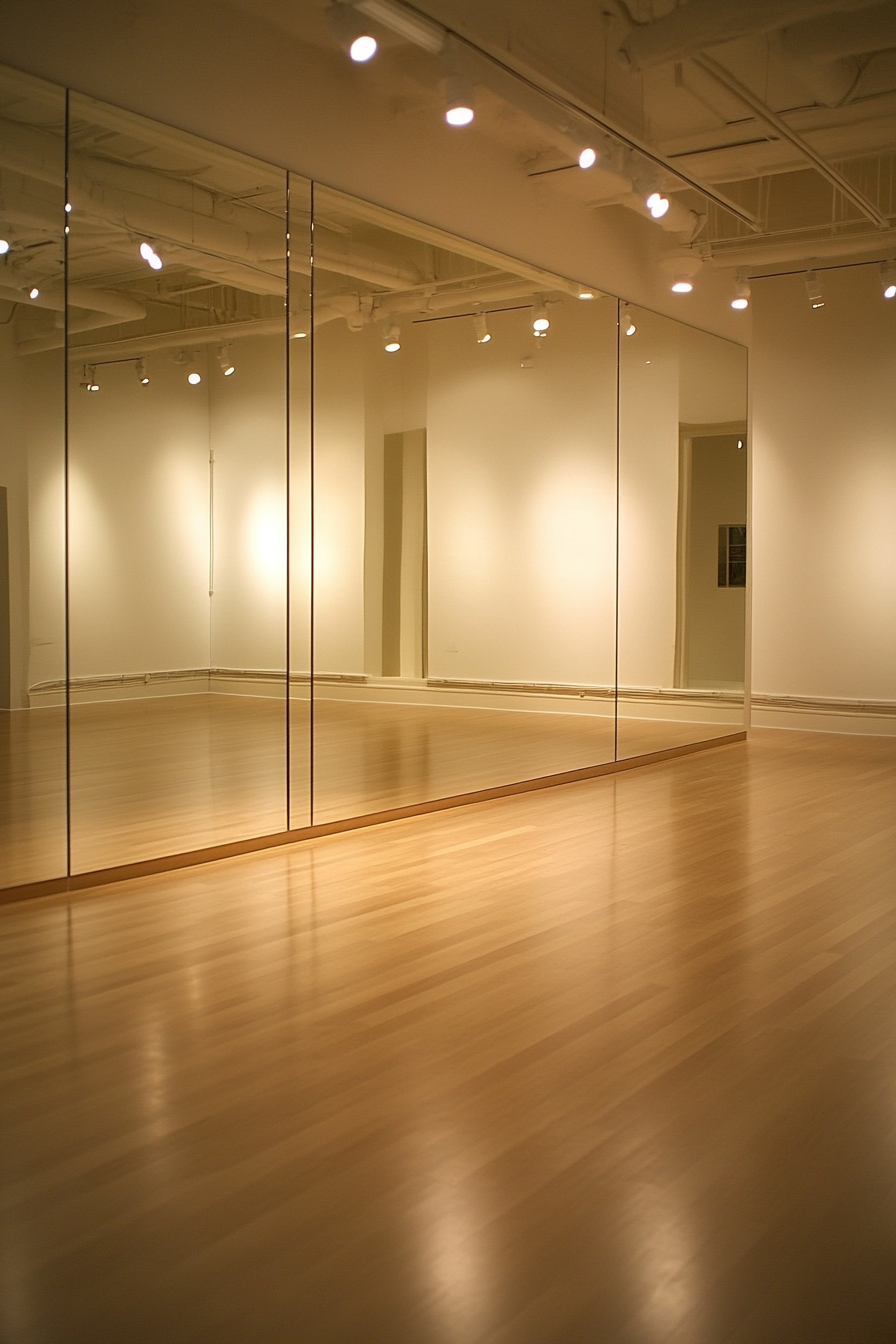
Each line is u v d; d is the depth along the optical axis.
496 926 4.27
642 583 8.30
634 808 6.71
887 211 8.74
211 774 5.36
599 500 7.80
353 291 5.91
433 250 6.33
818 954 3.97
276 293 5.50
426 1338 1.89
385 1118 2.71
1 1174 2.43
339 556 5.97
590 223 7.54
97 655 4.88
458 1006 3.45
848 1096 2.85
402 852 5.54
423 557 6.51
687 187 6.85
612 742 8.10
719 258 8.31
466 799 6.87
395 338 6.19
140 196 4.84
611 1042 3.18
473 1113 2.74
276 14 5.19
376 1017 3.35
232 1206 2.30
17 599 4.60
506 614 7.08
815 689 10.23
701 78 6.09
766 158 7.16
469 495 6.76
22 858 4.61
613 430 7.90
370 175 5.88
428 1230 2.22
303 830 5.82
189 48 4.92
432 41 4.75
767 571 10.39
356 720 6.13
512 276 6.91
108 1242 2.17
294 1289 2.03
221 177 5.13
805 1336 1.90
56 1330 1.92
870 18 5.19
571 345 7.44
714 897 4.70
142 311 4.93
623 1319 1.94
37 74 4.39
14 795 4.59
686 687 8.88
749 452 9.60
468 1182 2.41
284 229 5.47
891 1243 2.18
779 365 10.23
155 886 4.86
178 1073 2.96
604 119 5.69
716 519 9.17
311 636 5.86
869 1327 1.92
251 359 5.43
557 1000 3.51
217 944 4.04
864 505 9.93
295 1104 2.78
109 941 4.07
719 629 9.28
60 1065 3.00
